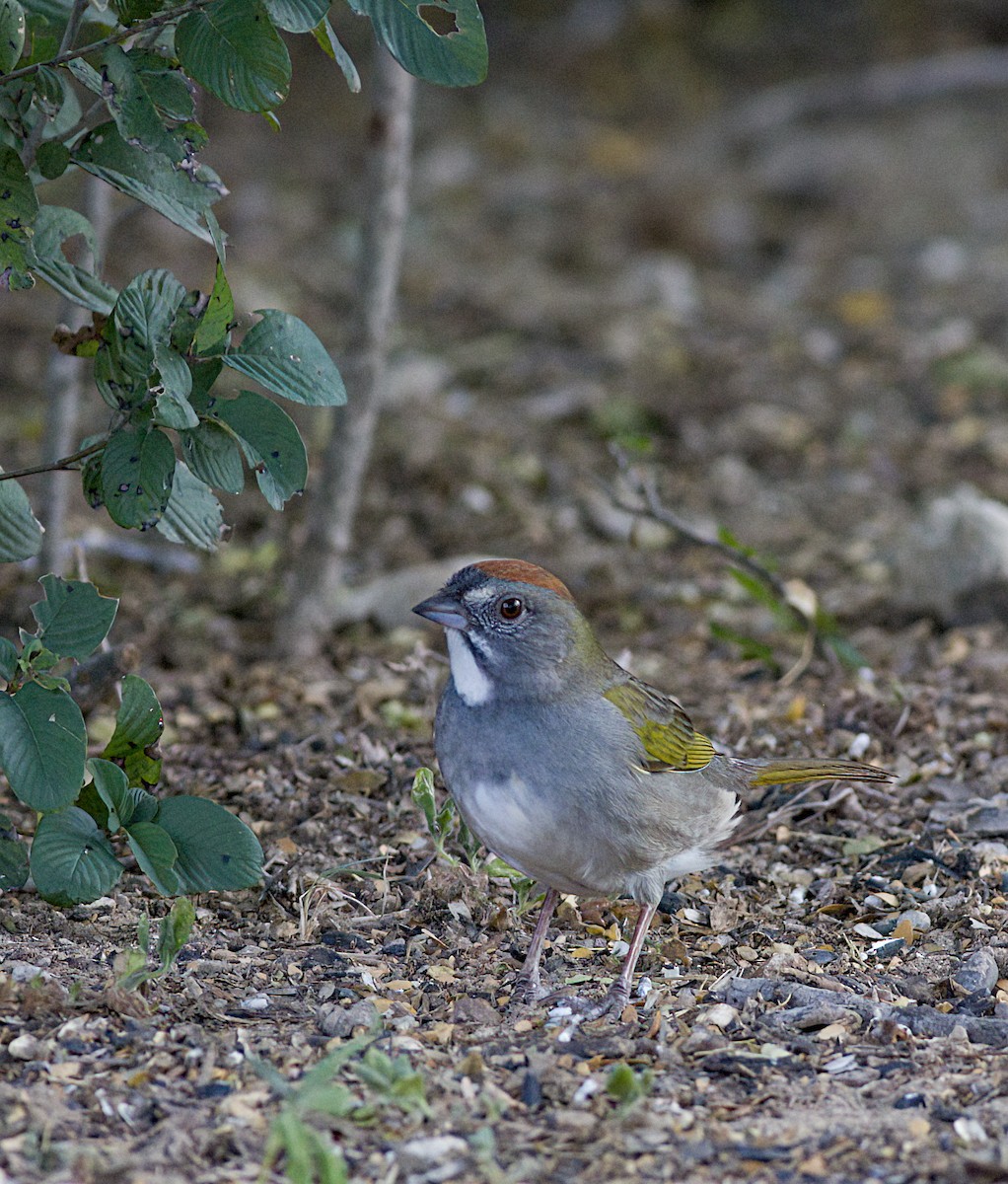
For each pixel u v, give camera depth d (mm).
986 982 8180
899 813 10500
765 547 16062
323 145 29469
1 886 8445
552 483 17312
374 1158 6422
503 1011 7969
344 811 10492
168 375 7301
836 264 24953
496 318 22109
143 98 7516
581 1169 6379
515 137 30219
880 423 19016
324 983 8188
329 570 13328
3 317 21859
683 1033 7641
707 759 8625
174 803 8203
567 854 7996
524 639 7867
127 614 14414
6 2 7605
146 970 7801
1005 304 22625
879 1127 6688
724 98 32094
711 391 19750
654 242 25516
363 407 13102
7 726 7539
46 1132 6414
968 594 13820
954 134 29766
